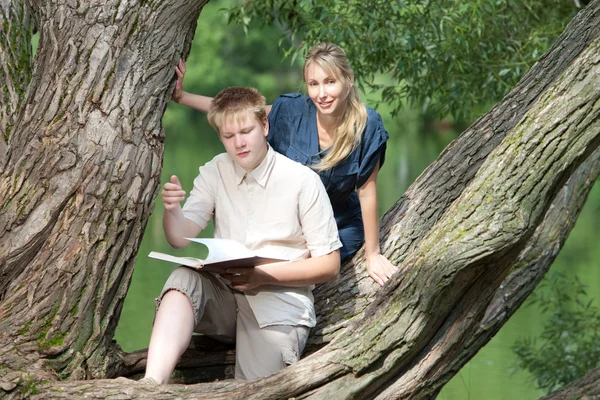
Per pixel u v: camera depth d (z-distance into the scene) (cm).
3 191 460
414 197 527
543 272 558
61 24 480
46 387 416
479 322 439
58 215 453
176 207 461
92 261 448
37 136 465
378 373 428
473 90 860
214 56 4006
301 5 786
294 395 425
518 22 889
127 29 476
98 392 417
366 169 492
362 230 529
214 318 483
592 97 412
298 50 794
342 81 475
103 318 453
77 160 457
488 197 411
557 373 901
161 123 483
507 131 517
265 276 455
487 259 405
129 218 458
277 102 518
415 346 427
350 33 776
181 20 492
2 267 447
